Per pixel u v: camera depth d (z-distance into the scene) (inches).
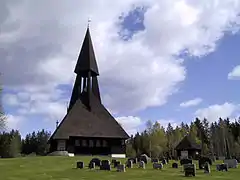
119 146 2549.2
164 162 1749.5
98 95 2864.2
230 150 4318.4
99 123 2620.6
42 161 1692.9
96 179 1045.2
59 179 1043.9
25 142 5782.5
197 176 1139.3
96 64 2933.1
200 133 4874.5
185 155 2588.6
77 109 2677.2
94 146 2490.2
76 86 2876.5
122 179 1047.0
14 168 1398.9
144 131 4520.2
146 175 1158.3
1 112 1905.8
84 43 2947.8
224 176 1146.7
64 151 2351.1
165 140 4106.8
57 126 2691.9
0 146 4202.8
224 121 5339.6
